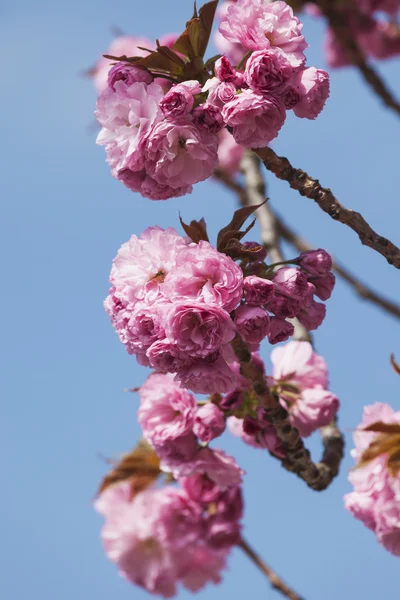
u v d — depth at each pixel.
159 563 2.00
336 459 1.76
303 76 1.57
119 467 1.84
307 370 1.77
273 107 1.55
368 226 1.61
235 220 1.58
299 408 1.75
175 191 1.58
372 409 1.75
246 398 1.72
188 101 1.56
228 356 1.59
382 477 1.72
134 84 1.57
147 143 1.56
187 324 1.55
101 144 1.58
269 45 1.57
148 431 1.74
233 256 1.58
